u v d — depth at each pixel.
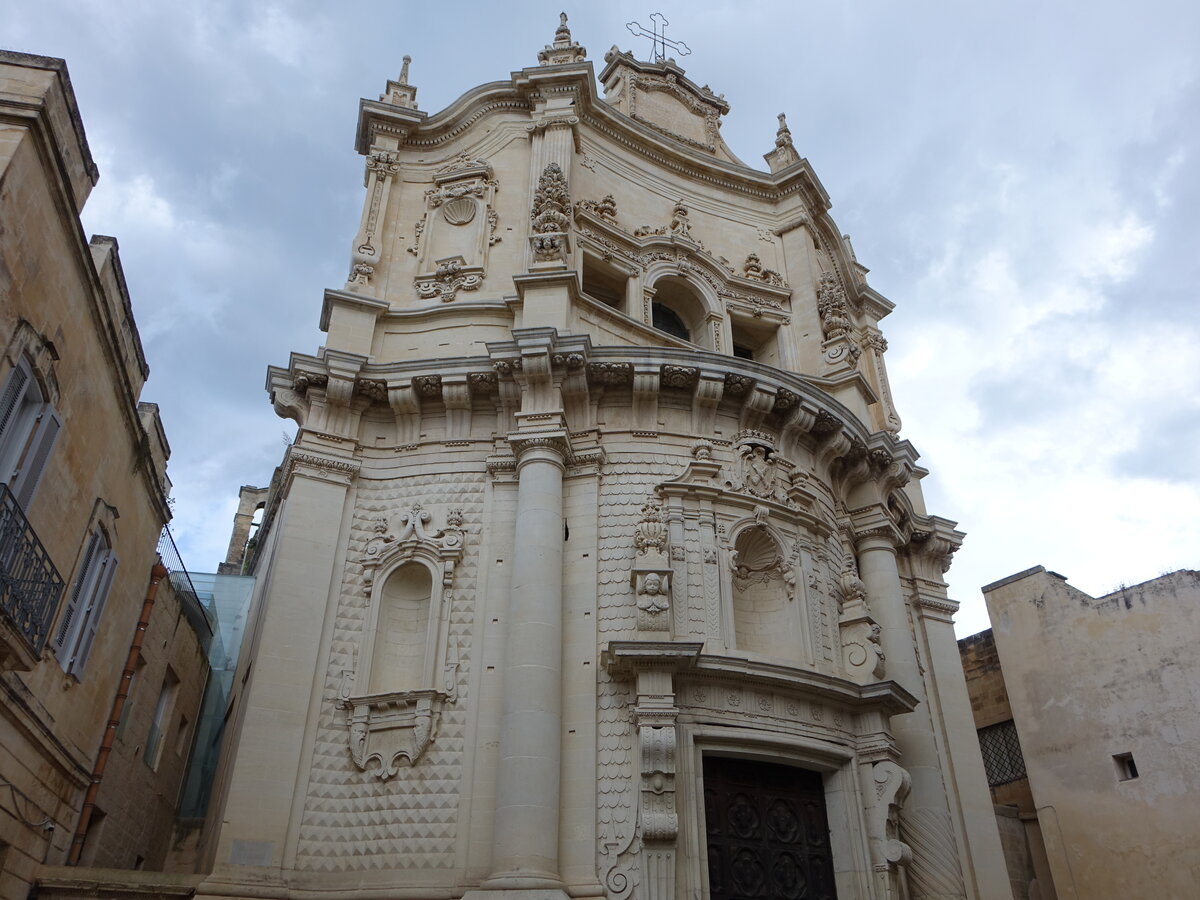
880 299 26.77
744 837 14.59
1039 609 27.23
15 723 11.44
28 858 12.44
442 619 15.48
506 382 16.91
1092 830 24.42
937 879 16.28
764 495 17.12
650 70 25.81
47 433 11.52
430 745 14.45
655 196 22.50
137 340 15.05
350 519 16.58
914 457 20.38
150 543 17.05
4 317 10.20
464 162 20.89
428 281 19.31
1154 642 24.47
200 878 13.01
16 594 10.62
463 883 13.25
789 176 23.80
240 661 19.95
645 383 17.14
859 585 17.36
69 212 11.25
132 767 17.06
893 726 17.56
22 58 10.68
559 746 14.04
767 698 15.11
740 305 21.97
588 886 13.09
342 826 14.01
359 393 17.31
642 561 15.30
